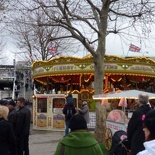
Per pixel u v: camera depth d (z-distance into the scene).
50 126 20.64
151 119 3.34
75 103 21.17
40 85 27.75
